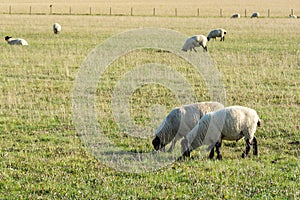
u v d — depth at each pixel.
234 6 99.31
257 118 13.15
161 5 99.31
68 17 64.06
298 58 31.27
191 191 10.92
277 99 20.38
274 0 122.94
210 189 10.98
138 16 67.00
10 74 25.48
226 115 12.84
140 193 10.73
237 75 25.53
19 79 24.25
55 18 62.19
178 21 58.97
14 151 13.70
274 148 14.22
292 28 50.78
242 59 30.88
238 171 12.02
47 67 27.67
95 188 11.08
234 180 11.48
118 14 71.94
